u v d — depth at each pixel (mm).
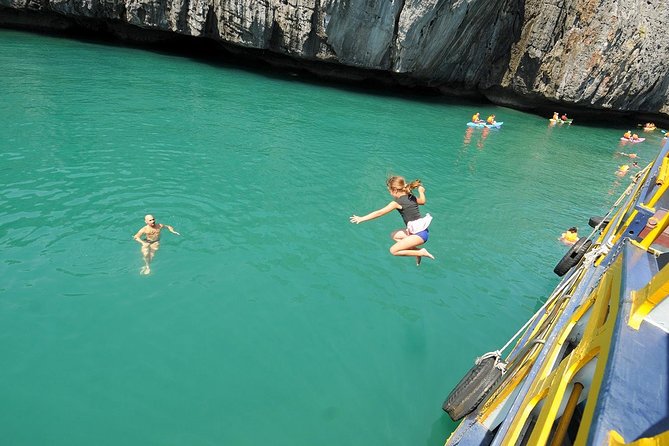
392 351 7531
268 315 7953
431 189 15062
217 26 30656
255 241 10055
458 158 19250
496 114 32812
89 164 12453
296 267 9383
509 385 4926
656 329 2760
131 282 8195
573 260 9555
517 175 18281
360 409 6379
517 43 34594
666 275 2637
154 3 30141
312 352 7289
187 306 7863
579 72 32094
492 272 10391
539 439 2826
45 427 5512
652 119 39719
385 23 28844
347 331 7840
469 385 5852
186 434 5656
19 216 9539
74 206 10227
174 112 18781
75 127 15148
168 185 11945
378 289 9094
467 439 4824
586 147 26406
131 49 32156
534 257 11391
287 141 17469
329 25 28828
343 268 9594
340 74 34656
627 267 3754
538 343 4809
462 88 37938
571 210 15234
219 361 6863
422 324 8266
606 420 2156
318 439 5828
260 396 6359
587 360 3039
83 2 30672
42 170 11688
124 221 9906
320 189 13328
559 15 31969
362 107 26688
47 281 7902
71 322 7160
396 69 31328
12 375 6148
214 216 10789
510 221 13461
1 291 7535
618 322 2822
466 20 31359
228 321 7680
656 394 2311
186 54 33969
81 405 5863
